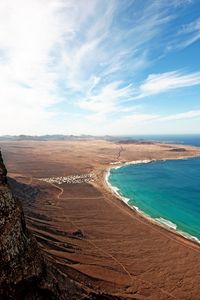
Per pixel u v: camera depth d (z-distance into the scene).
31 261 17.03
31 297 15.93
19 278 15.68
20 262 16.31
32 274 16.47
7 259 15.74
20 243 17.02
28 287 16.08
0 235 16.27
